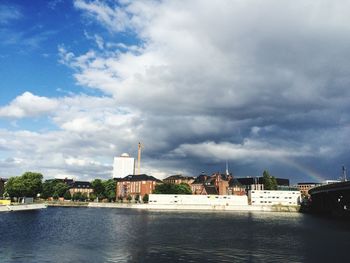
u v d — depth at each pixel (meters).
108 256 58.44
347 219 163.12
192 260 56.44
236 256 60.44
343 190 166.00
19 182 198.88
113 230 95.50
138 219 136.38
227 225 118.44
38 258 56.06
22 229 93.25
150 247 67.62
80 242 72.62
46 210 184.50
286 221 144.12
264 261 56.88
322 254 63.59
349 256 61.66
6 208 162.62
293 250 67.44
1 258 55.66
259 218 160.12
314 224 130.50
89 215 154.38
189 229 101.75
